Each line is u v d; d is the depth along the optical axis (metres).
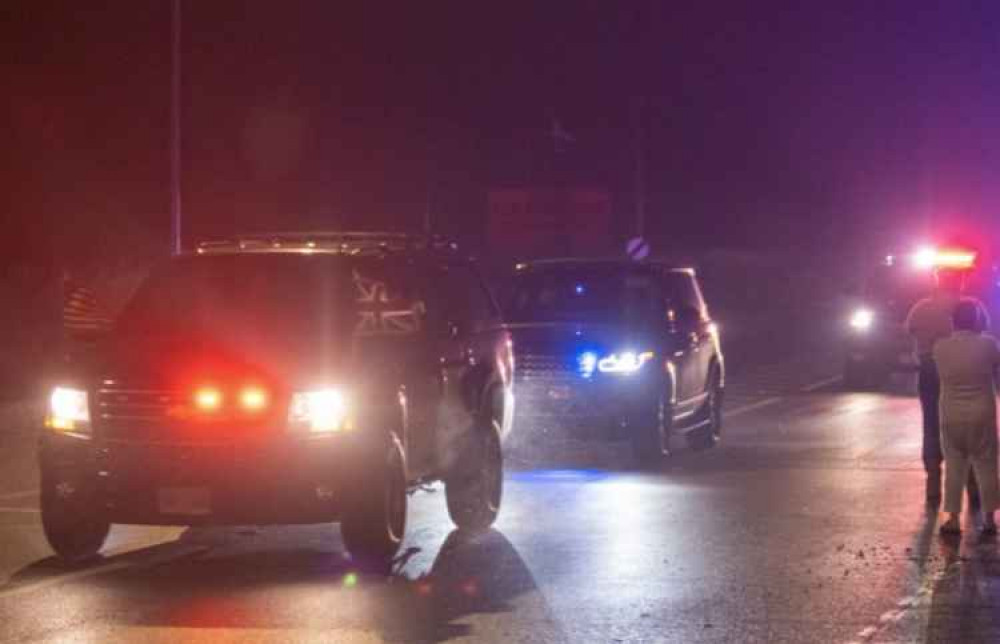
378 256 14.73
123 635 10.66
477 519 15.26
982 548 14.08
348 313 13.87
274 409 12.83
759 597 11.93
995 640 10.49
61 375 13.32
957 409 14.71
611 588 12.29
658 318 21.59
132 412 12.96
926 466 16.88
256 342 13.34
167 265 14.70
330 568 13.22
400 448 13.48
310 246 15.38
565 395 20.83
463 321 15.55
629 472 19.91
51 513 13.23
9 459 21.17
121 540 14.72
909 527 15.30
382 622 11.06
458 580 12.64
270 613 11.37
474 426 15.32
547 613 11.37
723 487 18.38
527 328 21.33
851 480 18.94
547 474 19.70
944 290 16.59
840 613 11.35
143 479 12.91
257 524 13.05
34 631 10.80
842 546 14.20
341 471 12.89
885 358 33.16
